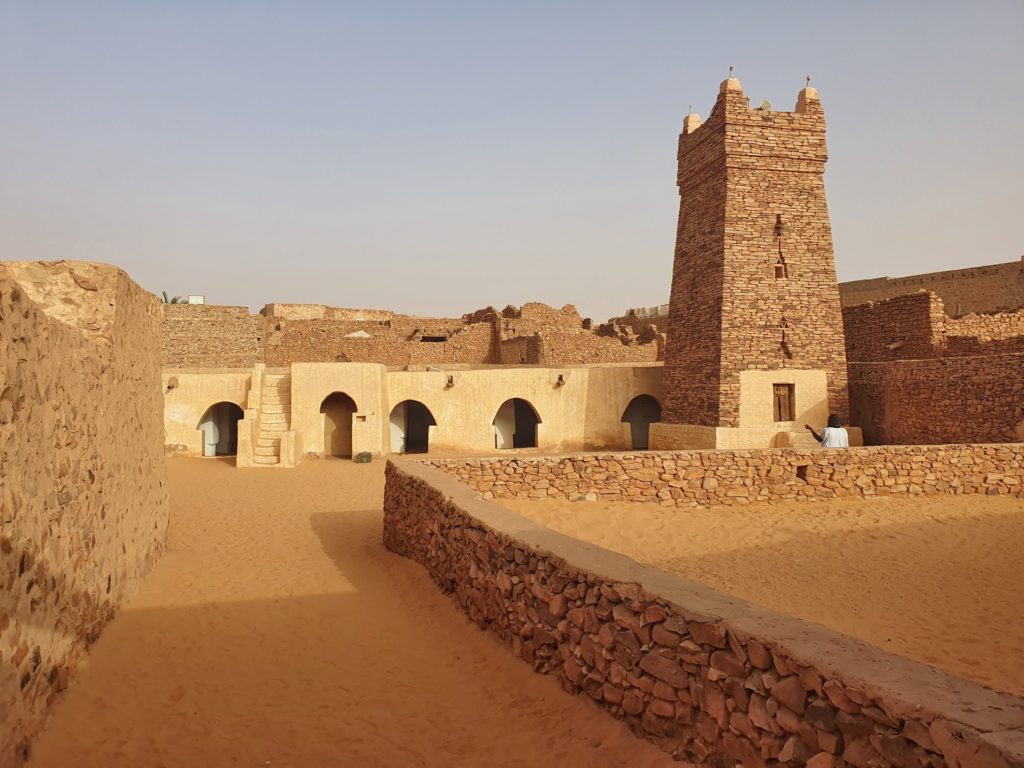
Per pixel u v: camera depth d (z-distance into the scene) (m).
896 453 14.02
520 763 4.50
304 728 5.07
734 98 21.22
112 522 6.84
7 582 4.02
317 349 33.94
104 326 6.89
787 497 13.53
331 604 8.05
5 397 4.05
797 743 3.35
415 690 5.78
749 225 21.23
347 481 18.06
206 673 5.98
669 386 24.14
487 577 6.82
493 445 24.66
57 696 4.92
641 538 11.07
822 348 21.42
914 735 2.83
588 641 5.03
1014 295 33.81
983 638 6.90
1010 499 13.80
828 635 3.67
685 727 4.07
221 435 24.58
